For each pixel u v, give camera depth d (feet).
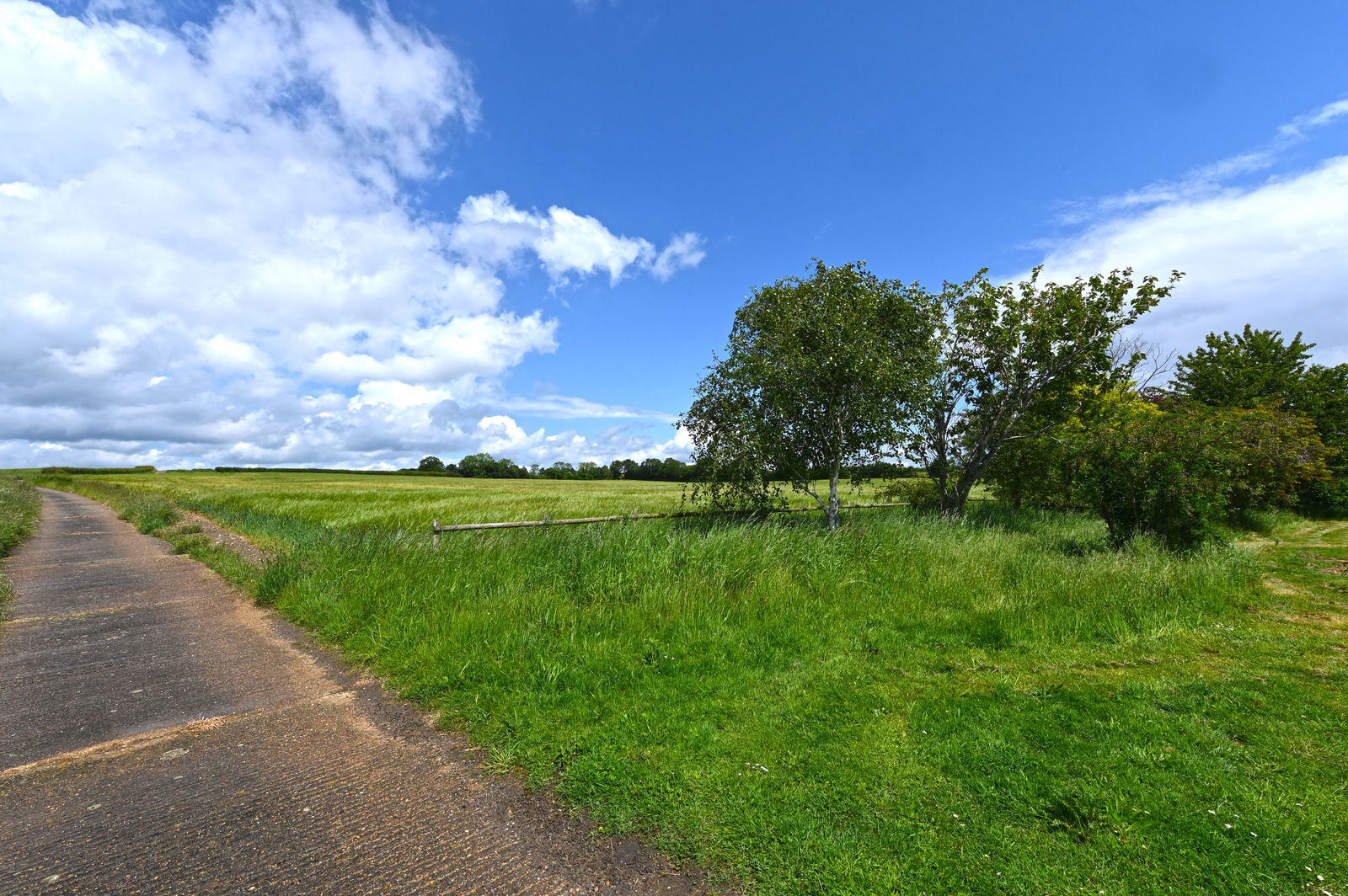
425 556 26.63
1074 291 43.42
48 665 18.02
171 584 30.17
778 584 23.41
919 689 14.66
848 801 10.11
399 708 14.64
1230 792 10.05
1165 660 16.46
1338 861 8.39
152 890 8.44
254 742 12.99
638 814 9.99
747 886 8.37
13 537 46.70
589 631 18.88
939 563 27.12
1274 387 68.33
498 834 9.69
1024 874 8.31
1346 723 12.50
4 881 8.61
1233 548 30.04
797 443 41.34
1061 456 41.22
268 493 106.01
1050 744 11.80
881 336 41.19
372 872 8.79
